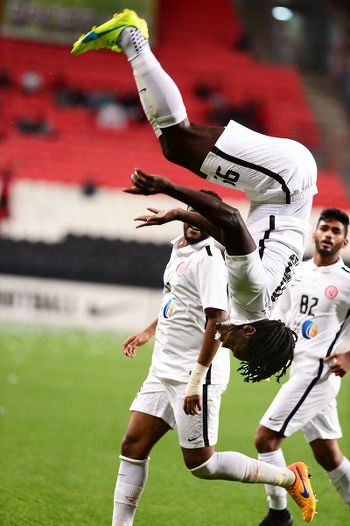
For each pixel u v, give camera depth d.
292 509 14.41
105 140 60.72
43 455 17.03
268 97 69.62
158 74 9.01
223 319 10.38
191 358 10.93
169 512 13.55
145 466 11.27
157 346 11.37
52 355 32.31
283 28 75.62
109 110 62.69
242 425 21.48
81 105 63.59
